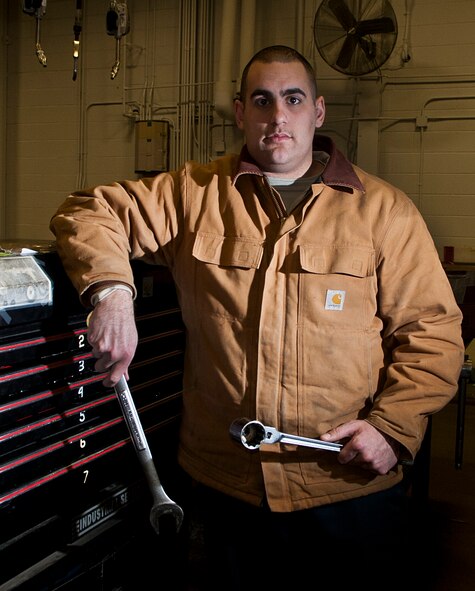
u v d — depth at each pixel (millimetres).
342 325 1350
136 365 1506
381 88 5613
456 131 5520
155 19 6223
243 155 1463
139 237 1400
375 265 1391
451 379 1389
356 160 5734
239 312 1361
